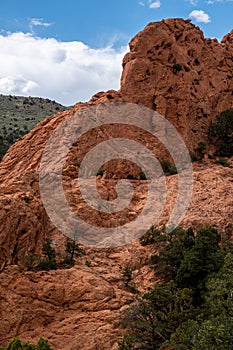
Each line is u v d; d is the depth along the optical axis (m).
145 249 37.78
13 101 164.75
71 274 32.53
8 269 31.17
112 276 34.03
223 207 41.38
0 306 29.33
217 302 25.47
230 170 48.69
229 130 57.31
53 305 30.70
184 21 63.06
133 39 59.12
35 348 23.78
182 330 25.05
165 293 29.28
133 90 55.22
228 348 21.66
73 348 27.95
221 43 68.81
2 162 53.94
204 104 59.84
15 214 33.41
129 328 29.08
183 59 59.03
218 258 32.00
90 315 30.03
